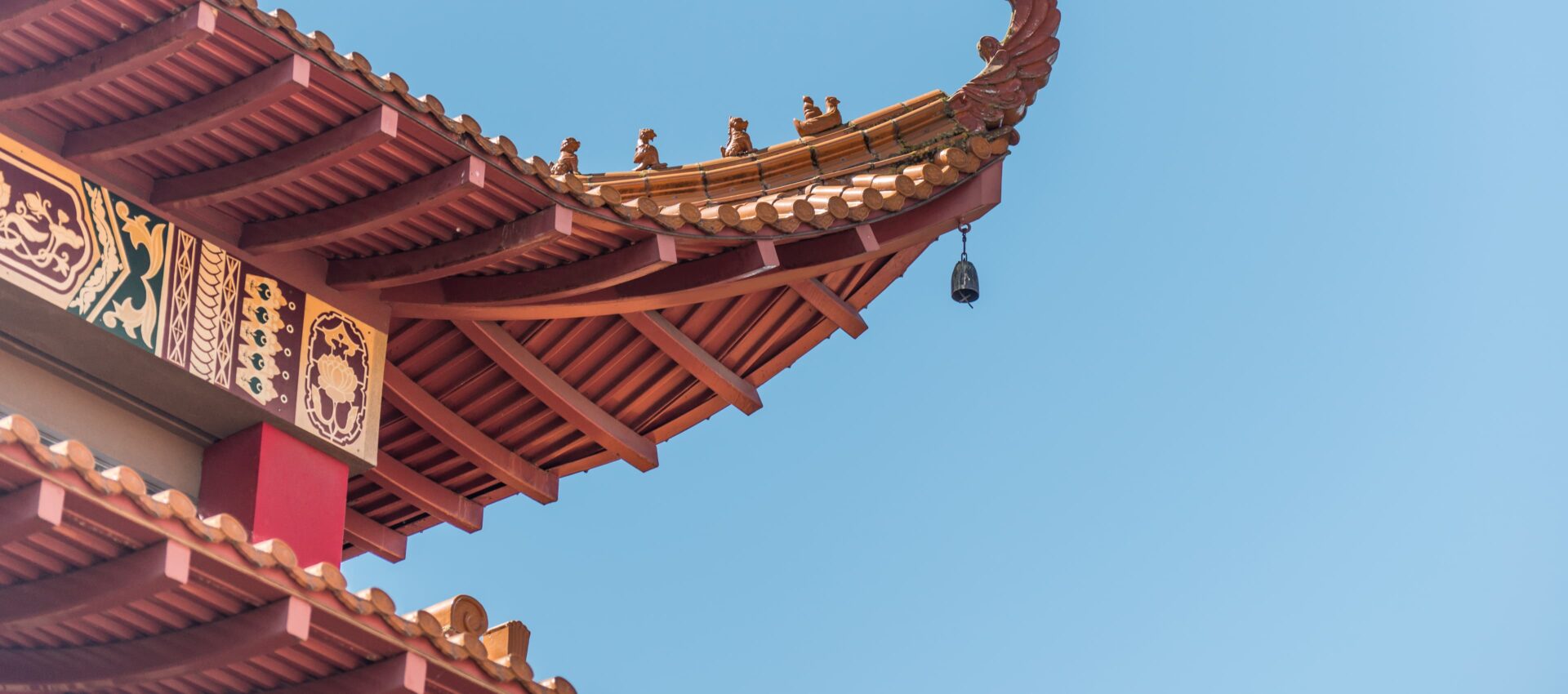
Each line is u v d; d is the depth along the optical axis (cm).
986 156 1252
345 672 977
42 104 1021
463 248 1130
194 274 1101
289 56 991
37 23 970
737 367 1367
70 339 1046
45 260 1030
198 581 902
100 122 1051
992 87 1272
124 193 1080
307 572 928
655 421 1391
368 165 1067
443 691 998
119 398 1088
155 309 1073
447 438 1342
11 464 819
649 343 1316
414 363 1301
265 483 1100
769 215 1185
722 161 1320
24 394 1049
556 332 1296
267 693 993
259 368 1119
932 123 1294
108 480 853
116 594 884
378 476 1367
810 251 1233
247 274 1130
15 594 920
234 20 968
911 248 1326
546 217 1099
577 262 1177
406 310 1226
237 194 1083
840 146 1301
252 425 1118
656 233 1145
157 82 1011
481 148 1063
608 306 1220
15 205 1026
